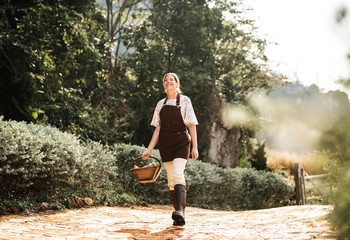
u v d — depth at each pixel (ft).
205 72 46.47
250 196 35.63
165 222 14.01
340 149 3.33
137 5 52.85
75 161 18.22
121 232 10.62
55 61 35.22
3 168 14.51
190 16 44.27
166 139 12.09
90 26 39.42
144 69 45.88
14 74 26.89
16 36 30.40
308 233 9.14
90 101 39.65
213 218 15.78
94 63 38.40
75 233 10.39
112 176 23.43
